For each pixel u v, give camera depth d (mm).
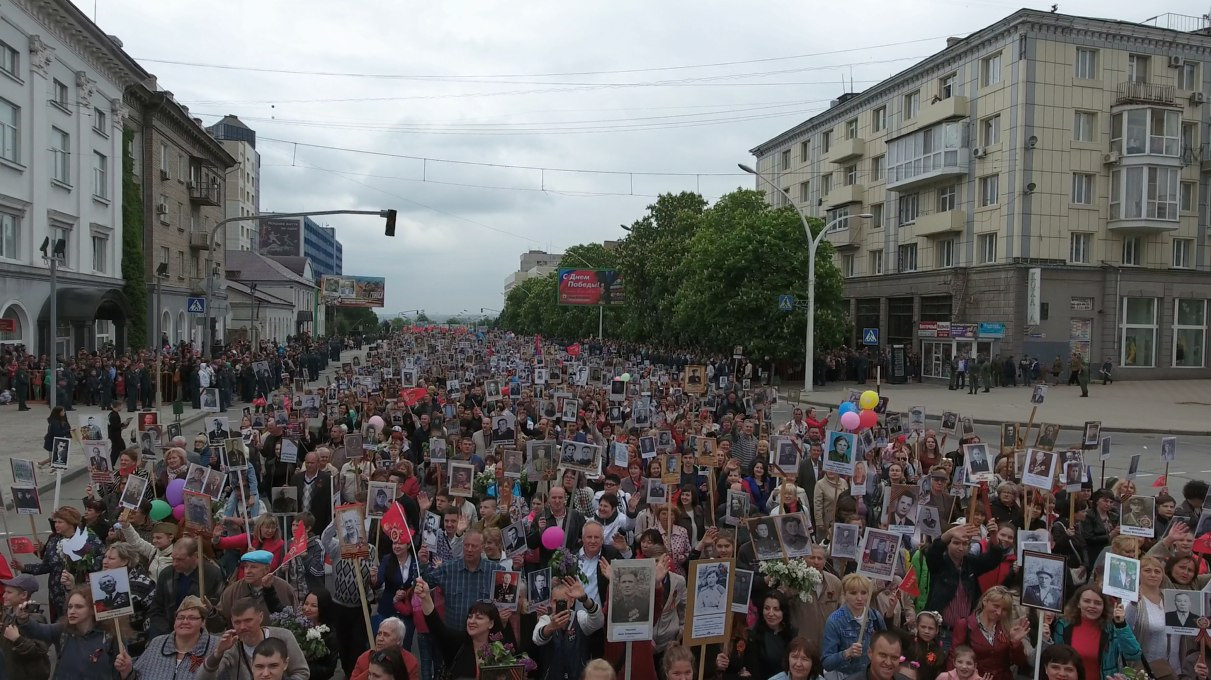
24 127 33219
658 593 6973
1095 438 13125
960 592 7684
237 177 120562
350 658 7574
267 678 5340
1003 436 14070
